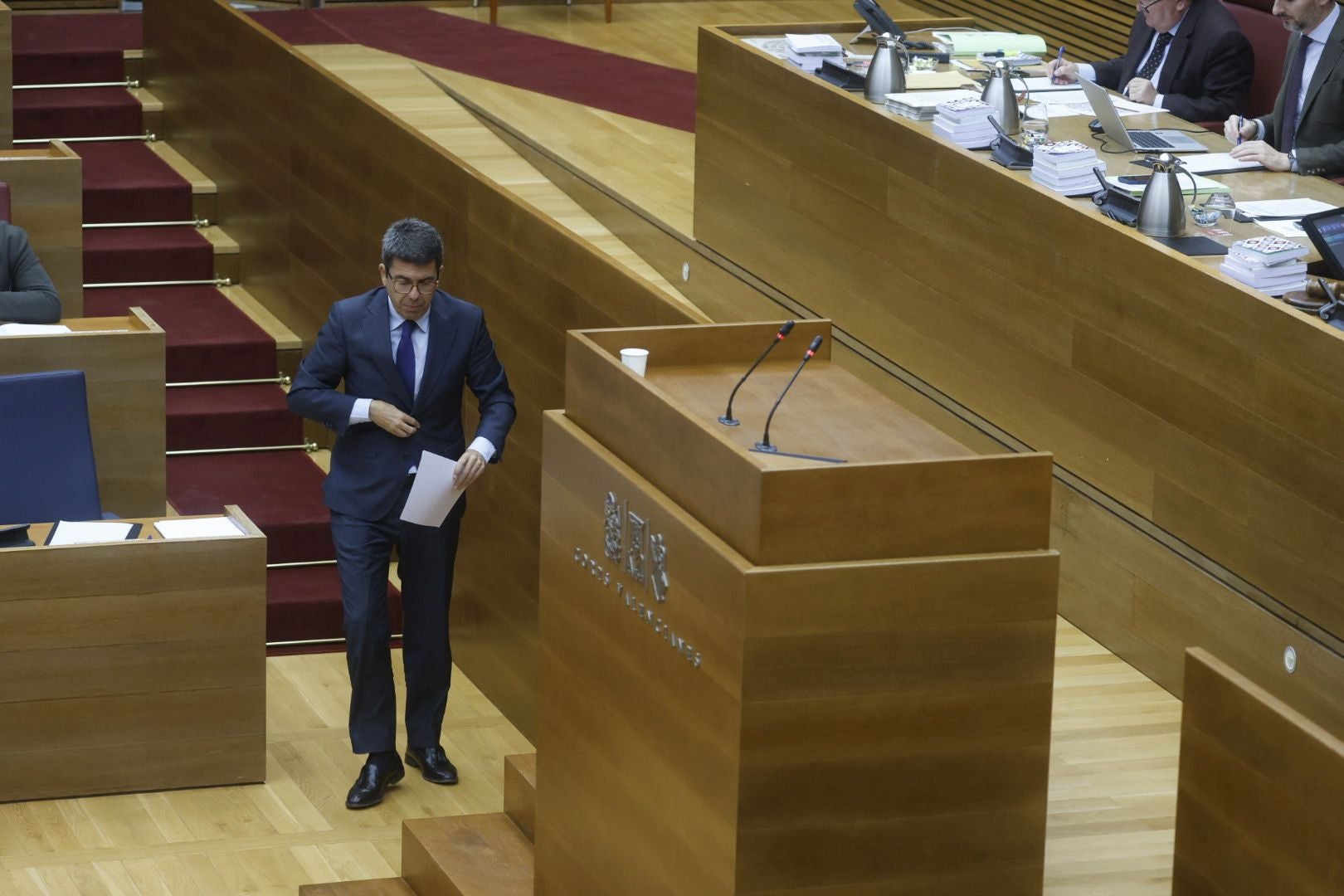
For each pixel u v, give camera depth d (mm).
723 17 22312
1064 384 10430
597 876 8438
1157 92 13750
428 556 11523
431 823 10734
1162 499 9727
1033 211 10531
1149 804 8547
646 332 8594
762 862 7074
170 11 20094
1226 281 9141
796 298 13031
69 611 11320
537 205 15781
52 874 10664
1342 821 5969
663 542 7539
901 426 7828
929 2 21266
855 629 6957
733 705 6980
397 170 15133
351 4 23266
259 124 18172
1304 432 8727
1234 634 9250
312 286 17328
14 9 23484
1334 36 11969
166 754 11664
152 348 13242
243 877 10742
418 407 11219
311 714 12898
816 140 12578
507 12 22219
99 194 18984
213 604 11555
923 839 7215
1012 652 7145
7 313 13234
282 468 16266
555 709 8789
